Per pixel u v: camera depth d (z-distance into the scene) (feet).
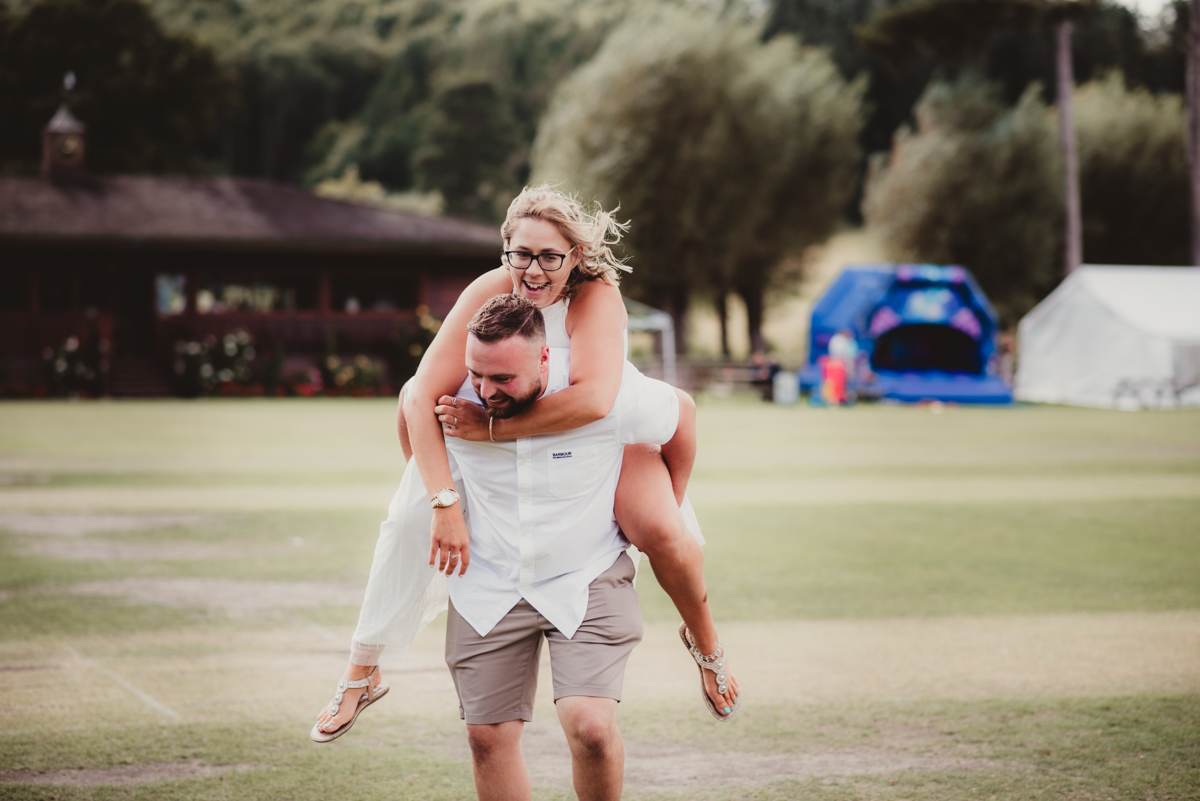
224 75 176.55
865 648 17.40
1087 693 15.03
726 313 148.05
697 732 13.56
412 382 9.54
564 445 9.07
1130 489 37.81
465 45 299.17
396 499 9.77
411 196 260.21
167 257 106.11
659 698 15.03
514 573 9.17
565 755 12.99
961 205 139.33
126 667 16.22
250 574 22.90
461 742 13.24
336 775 12.05
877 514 31.83
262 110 323.78
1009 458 48.34
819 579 22.68
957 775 11.99
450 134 261.24
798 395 102.47
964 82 146.82
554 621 9.07
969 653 17.11
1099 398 98.07
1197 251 118.52
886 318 98.22
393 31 347.77
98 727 13.58
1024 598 20.93
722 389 112.68
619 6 280.10
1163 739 13.12
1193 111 118.62
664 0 140.56
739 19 135.54
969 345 106.01
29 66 161.48
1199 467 44.93
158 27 169.68
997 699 14.78
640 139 125.29
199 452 48.70
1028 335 107.14
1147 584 22.27
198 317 105.91
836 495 36.09
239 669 16.19
